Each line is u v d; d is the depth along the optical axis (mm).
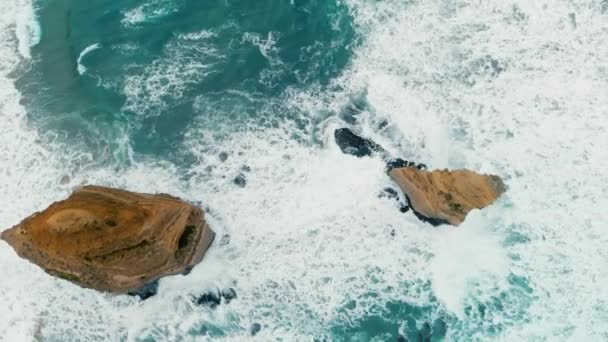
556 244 32094
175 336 31406
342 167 33906
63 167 34844
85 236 29109
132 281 30703
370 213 33000
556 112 34562
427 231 32562
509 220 32500
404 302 31438
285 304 31688
